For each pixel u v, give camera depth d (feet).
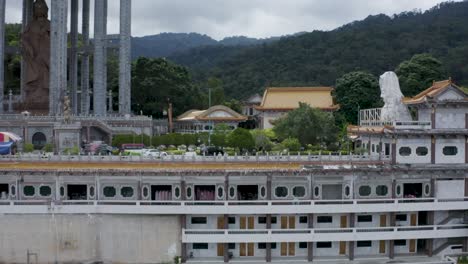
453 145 276.00
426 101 273.13
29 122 419.74
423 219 281.33
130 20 484.74
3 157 283.79
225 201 256.52
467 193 274.16
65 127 383.65
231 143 370.32
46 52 500.33
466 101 270.26
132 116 470.80
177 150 379.35
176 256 259.60
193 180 265.95
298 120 397.80
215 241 256.11
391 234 261.65
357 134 328.49
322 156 284.41
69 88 544.62
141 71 636.89
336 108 530.27
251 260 264.52
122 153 333.42
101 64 481.87
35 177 265.75
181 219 259.80
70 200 259.80
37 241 256.93
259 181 267.18
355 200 260.42
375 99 535.19
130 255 258.57
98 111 481.05
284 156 283.79
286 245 269.85
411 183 276.62
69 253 257.75
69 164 276.82
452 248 276.21
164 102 632.79
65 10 455.22
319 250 270.87
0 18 466.70
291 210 257.55
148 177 265.34
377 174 269.23
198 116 548.31
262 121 553.64
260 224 268.62
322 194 272.72
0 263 256.52
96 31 480.23
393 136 274.16
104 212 256.32
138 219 258.57
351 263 260.01
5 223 255.91
